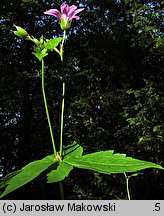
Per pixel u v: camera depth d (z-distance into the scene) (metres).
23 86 21.80
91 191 17.44
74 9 2.68
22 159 21.67
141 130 17.70
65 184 17.66
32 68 23.50
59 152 2.16
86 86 21.69
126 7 23.28
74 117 20.28
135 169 1.88
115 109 19.88
